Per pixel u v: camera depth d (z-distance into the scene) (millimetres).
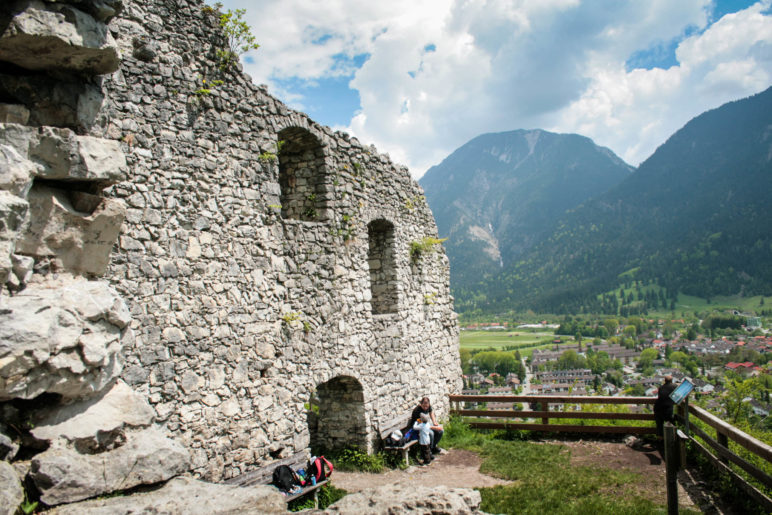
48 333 3562
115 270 5922
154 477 4117
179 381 6488
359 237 10312
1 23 3623
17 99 3984
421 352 12461
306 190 9711
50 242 3980
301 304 8594
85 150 4039
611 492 7922
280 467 7520
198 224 6906
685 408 9414
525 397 11922
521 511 7312
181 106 6844
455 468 9727
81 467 3713
